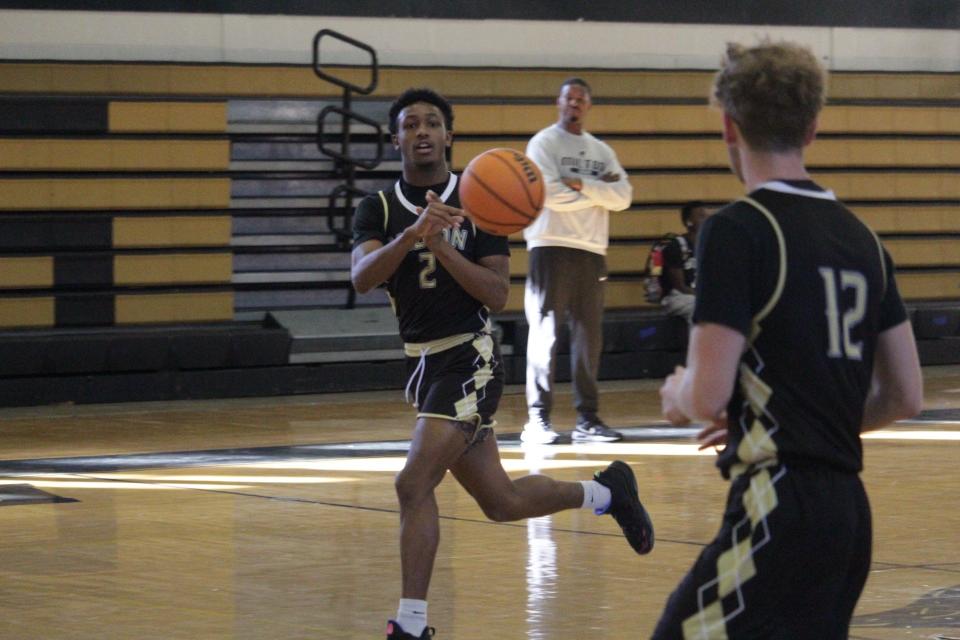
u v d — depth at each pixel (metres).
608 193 17.16
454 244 8.52
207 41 25.86
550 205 17.06
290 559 10.80
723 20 28.88
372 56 25.33
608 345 25.53
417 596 7.96
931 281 29.31
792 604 4.99
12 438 18.69
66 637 8.48
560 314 17.28
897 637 8.29
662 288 25.98
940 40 30.30
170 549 11.21
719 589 5.03
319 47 26.47
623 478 9.51
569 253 17.16
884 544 11.08
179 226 25.06
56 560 10.82
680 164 27.92
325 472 15.37
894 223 29.27
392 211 8.70
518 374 25.12
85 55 25.16
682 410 5.15
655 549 10.97
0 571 10.42
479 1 27.44
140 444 17.89
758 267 5.04
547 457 16.11
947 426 18.77
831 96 29.12
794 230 5.09
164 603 9.34
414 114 8.73
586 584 9.78
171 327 24.42
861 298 5.18
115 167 24.73
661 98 28.06
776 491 5.00
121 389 23.22
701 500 13.15
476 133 26.72
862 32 29.78
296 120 25.97
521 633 8.47
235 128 25.59
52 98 24.38
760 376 5.08
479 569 10.31
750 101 5.16
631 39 28.38
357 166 25.78
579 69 27.66
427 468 8.14
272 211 26.17
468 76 26.94
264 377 23.94
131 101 24.78
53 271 24.28
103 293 24.52
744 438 5.11
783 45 5.23
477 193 8.26
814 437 5.03
